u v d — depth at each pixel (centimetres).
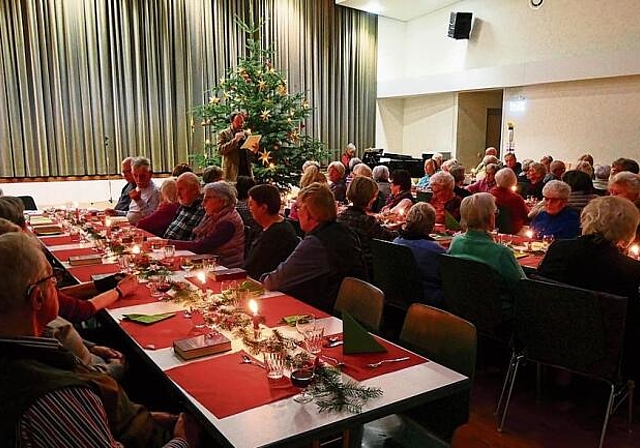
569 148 898
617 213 246
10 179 778
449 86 1062
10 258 119
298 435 131
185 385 157
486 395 301
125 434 147
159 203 497
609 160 846
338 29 1104
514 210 493
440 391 156
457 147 1109
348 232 268
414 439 179
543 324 243
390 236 383
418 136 1205
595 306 223
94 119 831
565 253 257
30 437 106
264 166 786
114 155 854
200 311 224
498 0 983
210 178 484
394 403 146
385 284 342
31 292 120
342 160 959
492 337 286
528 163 770
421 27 1161
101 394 120
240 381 160
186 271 297
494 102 1140
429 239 332
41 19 775
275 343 183
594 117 859
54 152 806
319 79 1089
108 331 281
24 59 770
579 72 855
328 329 206
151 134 884
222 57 949
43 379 110
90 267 309
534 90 941
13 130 773
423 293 322
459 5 1058
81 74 814
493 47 1002
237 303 232
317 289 259
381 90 1184
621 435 258
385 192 648
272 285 261
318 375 159
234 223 356
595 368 234
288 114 820
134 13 848
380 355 180
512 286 280
